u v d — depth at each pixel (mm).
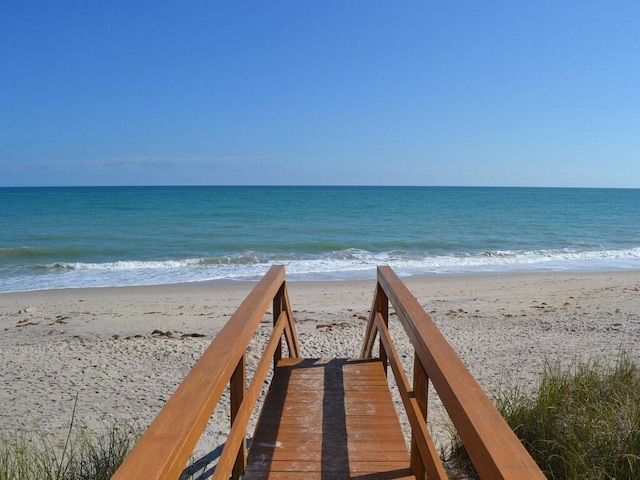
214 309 12641
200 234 31094
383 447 3439
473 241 28469
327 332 9930
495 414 1484
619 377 5086
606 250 25250
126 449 3977
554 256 23344
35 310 12625
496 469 1225
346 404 4172
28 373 7223
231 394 2758
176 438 1422
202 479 4203
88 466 3949
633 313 11648
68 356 8094
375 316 5207
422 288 15586
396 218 43781
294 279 17391
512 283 16469
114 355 8148
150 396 6344
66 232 31656
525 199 84438
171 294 14750
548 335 9430
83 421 5480
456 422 1598
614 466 3279
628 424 3713
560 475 3455
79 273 18812
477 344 8773
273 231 33094
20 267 19906
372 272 18812
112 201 67812
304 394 4391
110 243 26922
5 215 44000
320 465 3205
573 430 3715
